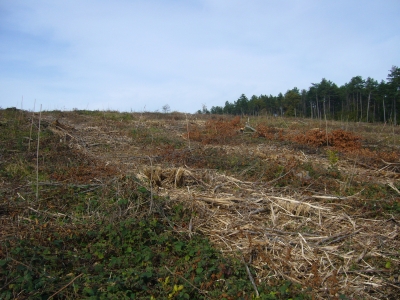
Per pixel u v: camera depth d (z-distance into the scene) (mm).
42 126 9320
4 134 8258
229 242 4316
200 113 18391
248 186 5914
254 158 7293
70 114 13055
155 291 3402
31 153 7004
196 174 6176
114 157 7488
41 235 4027
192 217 4719
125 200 4723
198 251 3928
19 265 3438
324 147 9453
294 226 4734
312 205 5109
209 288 3488
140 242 4121
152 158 7359
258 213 5043
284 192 5789
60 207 4883
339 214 5035
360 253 4133
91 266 3764
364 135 12500
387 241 4352
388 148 9734
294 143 9531
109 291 3311
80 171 6160
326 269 3857
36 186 5379
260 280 3666
